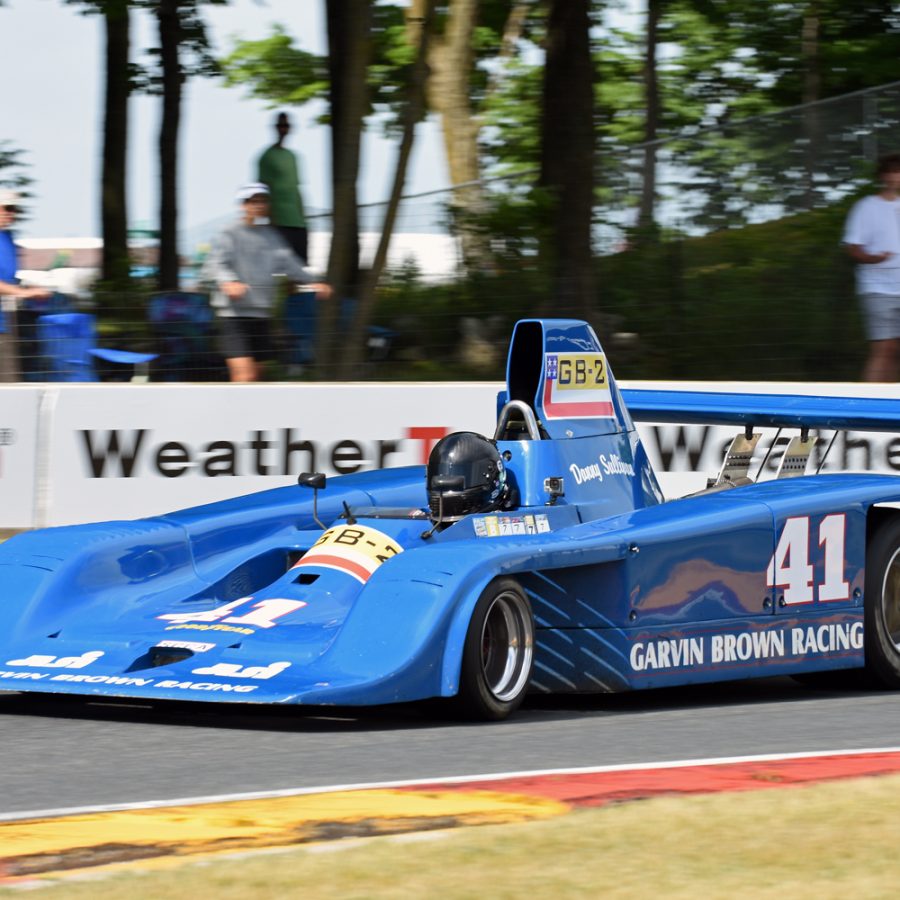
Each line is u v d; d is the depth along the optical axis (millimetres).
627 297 39750
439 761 17281
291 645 20219
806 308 39406
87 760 17516
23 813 14750
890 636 25172
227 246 37438
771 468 38844
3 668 20641
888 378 39469
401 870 12242
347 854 12750
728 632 23125
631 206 40094
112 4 51562
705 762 17078
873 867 12398
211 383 37062
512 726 19953
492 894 11602
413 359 38750
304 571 22250
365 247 38938
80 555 22641
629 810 14211
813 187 39312
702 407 28125
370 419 37219
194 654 20312
